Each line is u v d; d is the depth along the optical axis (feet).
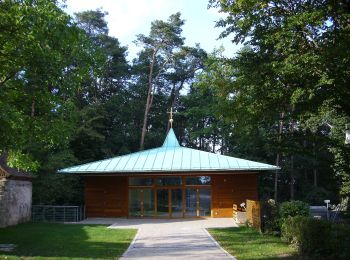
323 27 36.42
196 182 118.52
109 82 193.16
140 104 196.44
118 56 190.60
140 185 119.55
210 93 185.26
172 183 118.73
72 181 140.77
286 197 183.93
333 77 33.30
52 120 54.65
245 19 39.22
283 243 62.23
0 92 43.50
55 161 131.13
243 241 65.72
